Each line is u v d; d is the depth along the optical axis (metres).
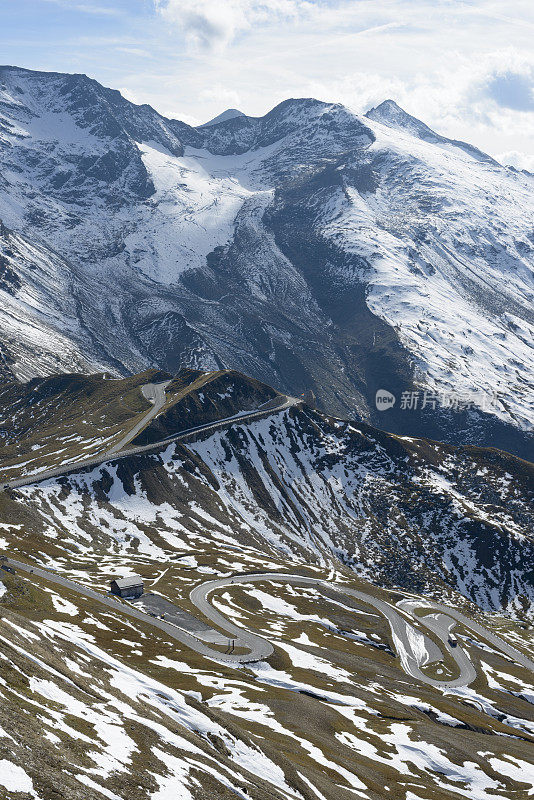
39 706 58.25
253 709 110.19
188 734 74.12
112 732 61.22
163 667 121.06
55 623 122.31
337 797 83.12
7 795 41.81
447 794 103.38
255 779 72.06
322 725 114.25
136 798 50.97
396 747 116.94
